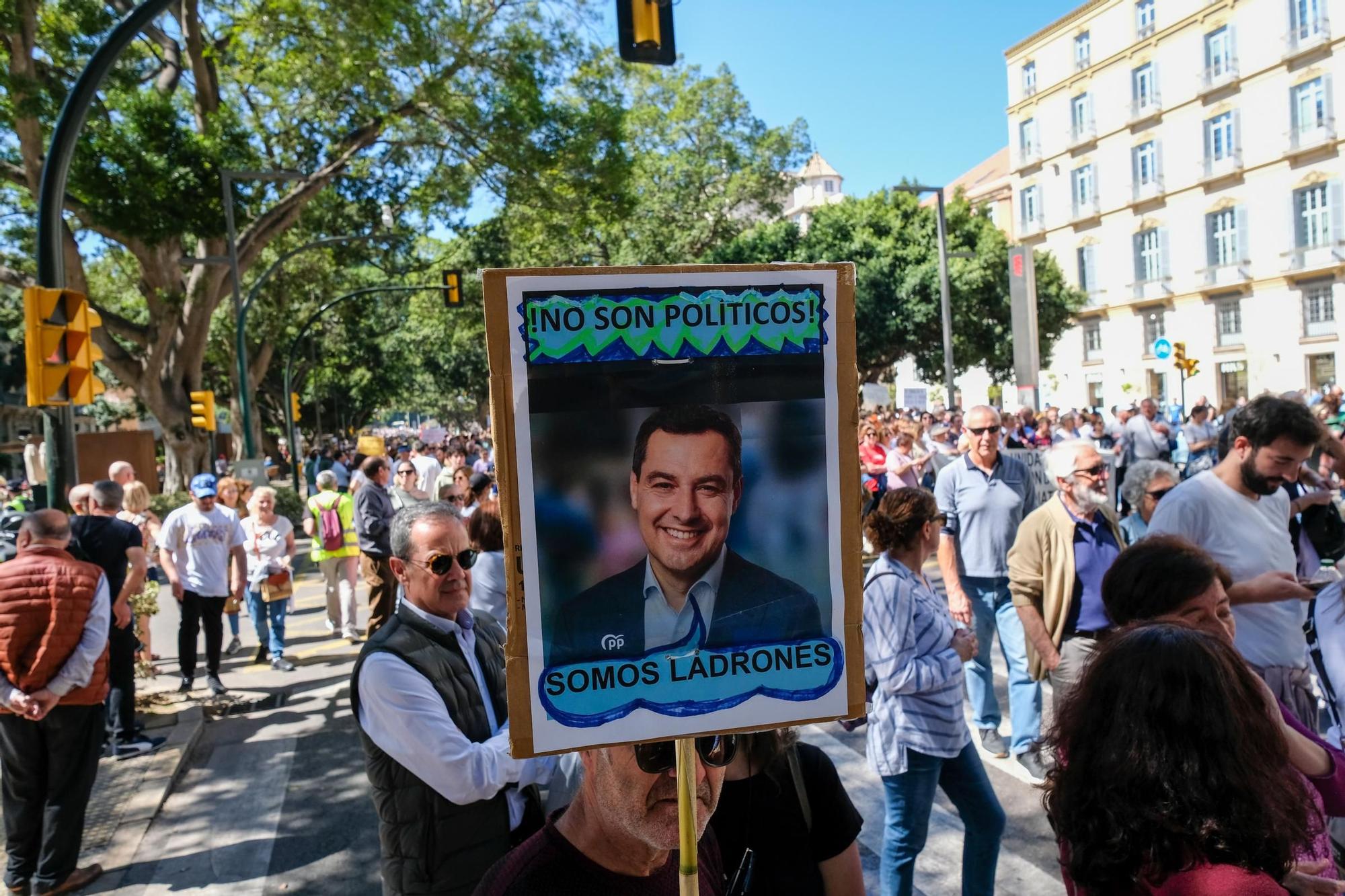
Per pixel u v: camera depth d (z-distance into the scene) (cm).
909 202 3738
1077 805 176
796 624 159
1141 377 4516
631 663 153
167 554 772
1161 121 4256
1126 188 4456
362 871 479
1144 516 520
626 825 157
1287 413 351
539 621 149
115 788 583
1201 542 369
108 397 4803
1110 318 4647
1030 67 4925
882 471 1192
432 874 265
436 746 260
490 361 148
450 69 1728
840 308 162
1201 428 1522
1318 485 438
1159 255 4344
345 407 6606
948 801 506
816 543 160
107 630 458
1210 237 4109
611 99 1925
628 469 153
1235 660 176
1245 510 368
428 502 299
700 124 3678
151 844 517
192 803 573
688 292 155
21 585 436
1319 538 422
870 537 360
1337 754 251
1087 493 428
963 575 572
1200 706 168
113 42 684
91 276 2841
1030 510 570
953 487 570
